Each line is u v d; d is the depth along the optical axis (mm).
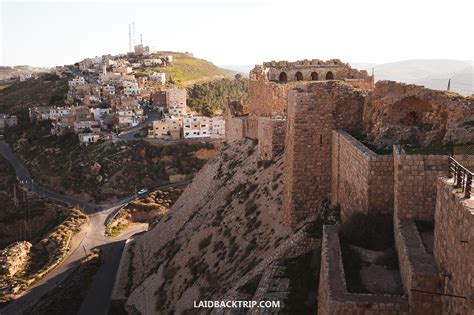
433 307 16766
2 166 162125
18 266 81938
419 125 30875
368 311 17438
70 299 57219
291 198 34312
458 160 21688
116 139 152500
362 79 59719
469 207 14039
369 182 25000
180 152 139500
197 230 50531
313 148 33875
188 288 41469
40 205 122688
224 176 57875
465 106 27344
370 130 32531
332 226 26656
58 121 180500
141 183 133125
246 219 42562
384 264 21172
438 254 17219
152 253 58688
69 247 87125
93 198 129000
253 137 59875
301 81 62562
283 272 28844
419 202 22000
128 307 50594
